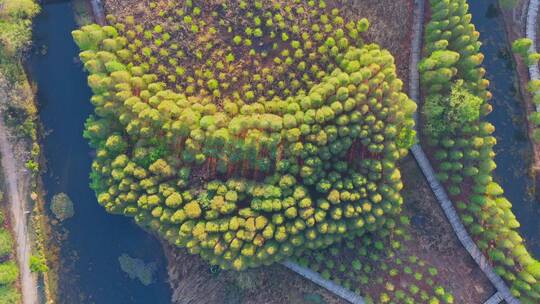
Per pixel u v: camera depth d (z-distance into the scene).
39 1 64.75
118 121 60.12
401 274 63.44
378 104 56.34
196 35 59.84
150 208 58.50
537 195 66.62
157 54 60.00
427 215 65.12
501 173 67.00
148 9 60.19
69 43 66.06
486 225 62.72
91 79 57.19
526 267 60.91
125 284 67.88
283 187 57.84
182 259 66.94
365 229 62.16
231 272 65.69
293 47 59.38
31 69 65.75
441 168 62.88
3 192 65.25
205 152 58.34
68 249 67.38
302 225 57.78
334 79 56.56
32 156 65.56
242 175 60.44
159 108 56.31
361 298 63.66
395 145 59.09
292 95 60.09
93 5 63.22
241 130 58.06
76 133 66.81
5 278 62.91
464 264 64.19
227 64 59.94
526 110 66.50
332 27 59.53
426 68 60.19
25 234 65.75
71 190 67.00
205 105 59.72
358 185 58.03
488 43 67.06
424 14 63.59
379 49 60.91
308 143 57.16
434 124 61.06
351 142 57.88
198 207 58.06
